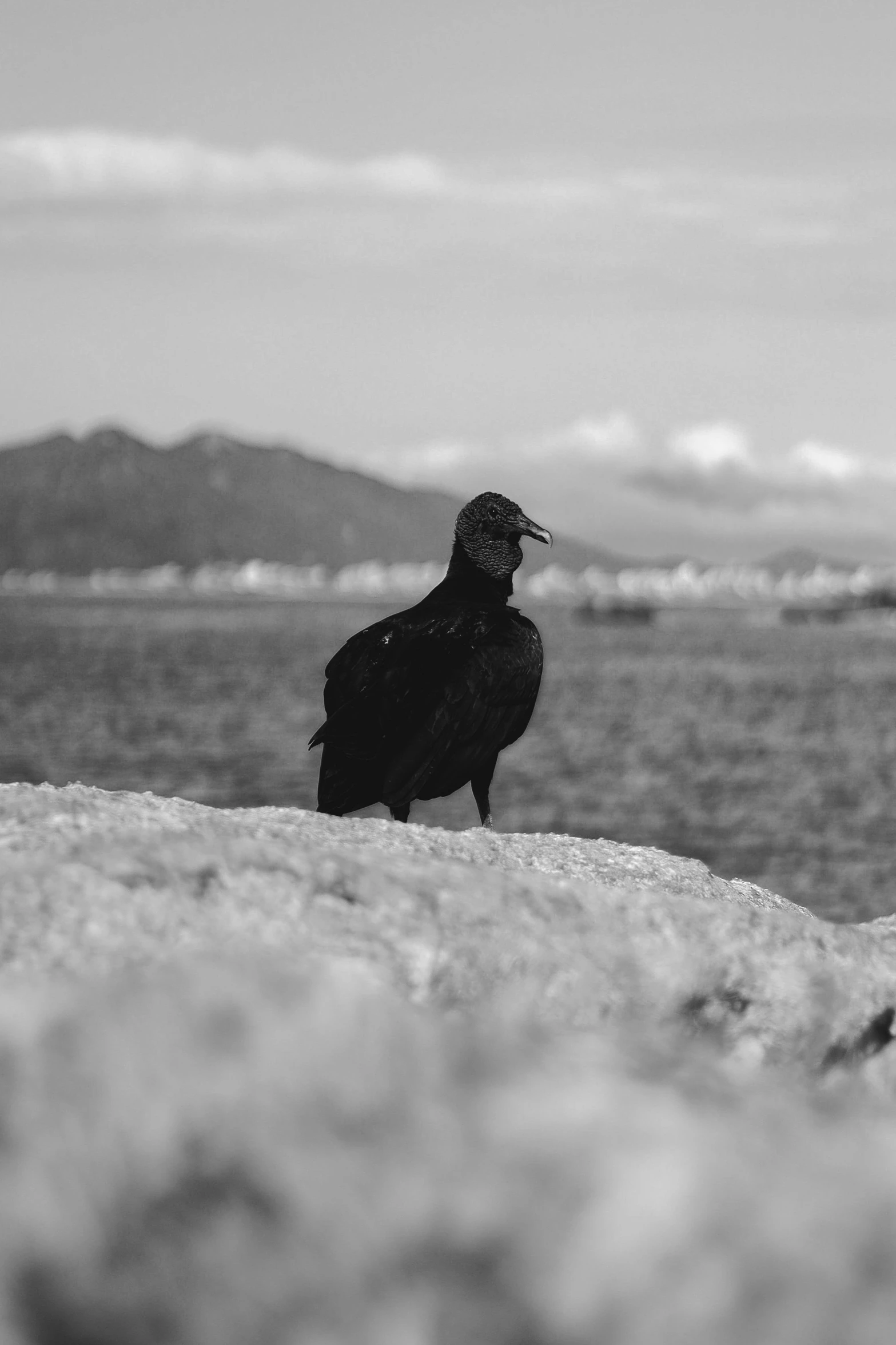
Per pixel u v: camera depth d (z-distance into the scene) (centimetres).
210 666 15025
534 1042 554
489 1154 484
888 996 758
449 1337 434
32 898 662
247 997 543
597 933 731
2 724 8750
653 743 8712
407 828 1036
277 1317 437
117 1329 430
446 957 681
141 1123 485
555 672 16525
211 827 875
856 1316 435
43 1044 511
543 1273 448
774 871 4962
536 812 6116
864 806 6322
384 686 1438
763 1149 493
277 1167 475
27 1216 450
